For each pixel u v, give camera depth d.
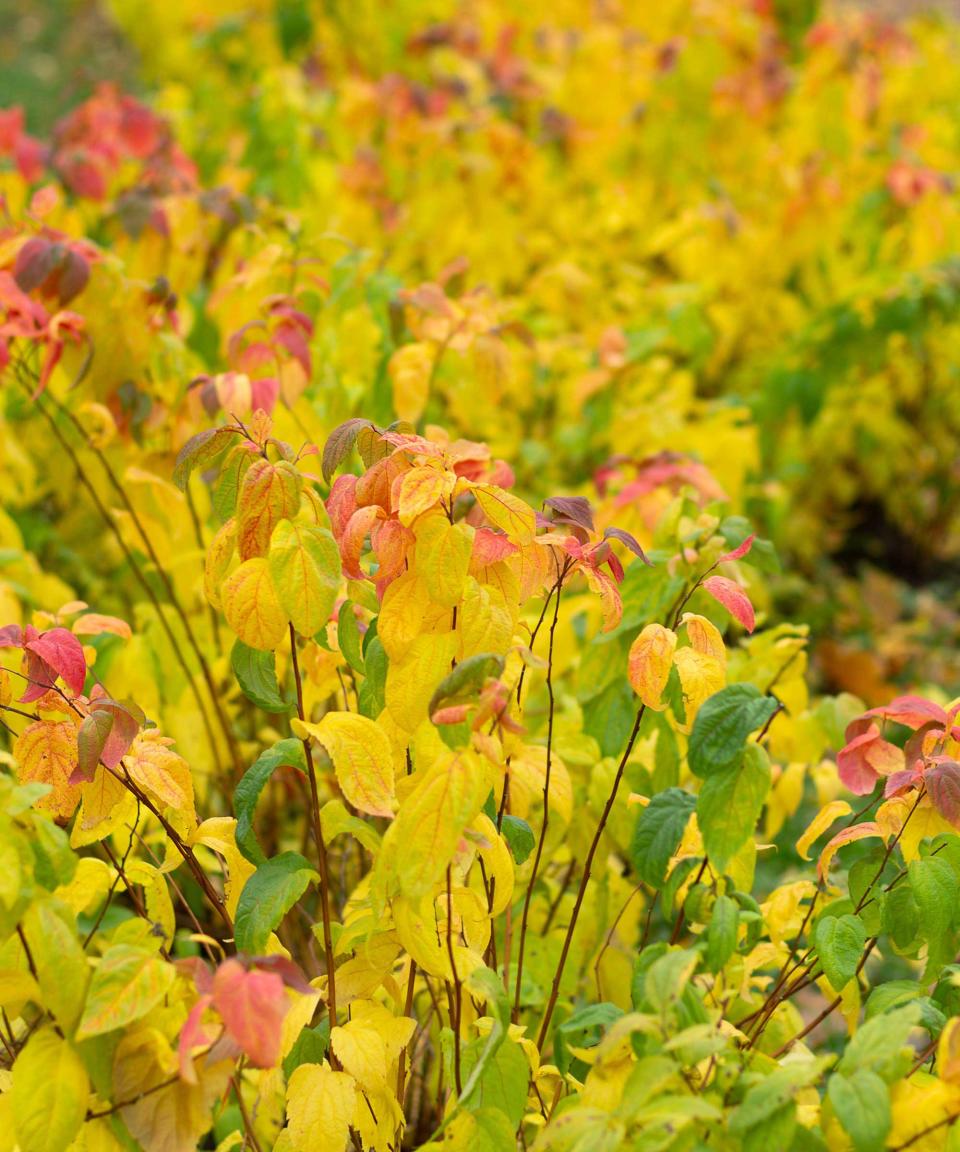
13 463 2.72
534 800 2.23
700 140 4.10
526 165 3.86
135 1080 1.86
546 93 4.59
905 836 2.02
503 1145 1.94
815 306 3.90
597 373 3.06
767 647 2.38
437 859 1.87
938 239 3.80
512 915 2.26
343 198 3.84
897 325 3.42
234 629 1.92
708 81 4.04
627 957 2.24
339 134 4.34
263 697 2.00
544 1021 2.11
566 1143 1.87
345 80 4.80
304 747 2.01
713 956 1.91
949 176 4.21
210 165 4.36
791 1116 1.84
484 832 1.97
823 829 2.06
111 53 9.06
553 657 2.40
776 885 2.76
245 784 1.96
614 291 3.89
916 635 4.02
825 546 4.37
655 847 2.02
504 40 4.91
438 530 1.91
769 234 3.79
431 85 4.98
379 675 1.99
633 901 2.31
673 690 2.13
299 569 1.90
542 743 2.22
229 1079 1.89
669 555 2.24
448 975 1.96
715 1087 1.90
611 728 2.22
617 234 3.99
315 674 2.16
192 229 2.86
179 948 2.41
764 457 3.56
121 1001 1.83
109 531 2.85
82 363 2.44
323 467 1.96
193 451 1.96
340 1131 1.94
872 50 5.14
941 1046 1.90
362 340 2.63
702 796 1.98
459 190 3.63
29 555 2.60
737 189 4.22
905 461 4.25
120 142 3.75
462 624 1.92
